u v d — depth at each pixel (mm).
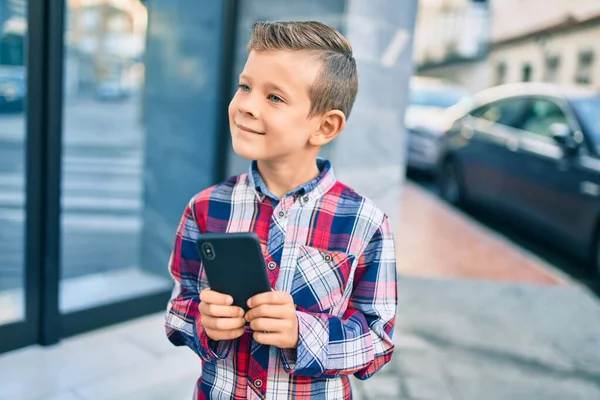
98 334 2648
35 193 2383
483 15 18859
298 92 873
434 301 3570
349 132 3082
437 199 6730
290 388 936
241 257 816
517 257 4750
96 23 2877
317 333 878
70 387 2188
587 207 4277
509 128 5473
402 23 3320
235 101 903
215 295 840
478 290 3848
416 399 2369
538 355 2906
